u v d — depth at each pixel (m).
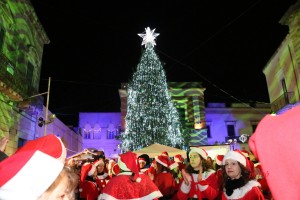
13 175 1.24
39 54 19.33
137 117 22.22
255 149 1.17
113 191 4.18
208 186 4.39
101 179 7.18
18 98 14.36
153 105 22.08
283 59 18.33
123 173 4.45
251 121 33.88
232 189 3.45
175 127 22.83
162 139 21.39
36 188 1.24
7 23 14.45
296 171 1.02
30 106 15.81
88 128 36.81
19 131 15.37
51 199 1.34
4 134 13.52
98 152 8.20
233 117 33.72
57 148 1.44
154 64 23.02
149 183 4.45
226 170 3.53
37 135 18.12
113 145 36.53
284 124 1.08
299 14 15.58
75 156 7.84
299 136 1.03
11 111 14.44
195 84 31.22
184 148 23.05
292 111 1.12
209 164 4.69
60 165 1.37
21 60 15.90
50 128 20.78
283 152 1.05
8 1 14.15
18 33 15.66
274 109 20.08
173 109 23.41
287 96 17.50
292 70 17.08
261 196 3.32
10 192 1.20
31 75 17.66
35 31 18.23
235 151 3.58
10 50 14.91
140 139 21.53
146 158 8.27
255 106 34.47
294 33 16.28
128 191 4.17
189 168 4.71
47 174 1.29
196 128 29.58
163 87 22.95
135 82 23.23
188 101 30.78
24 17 16.17
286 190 1.02
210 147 10.72
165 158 7.19
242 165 3.47
